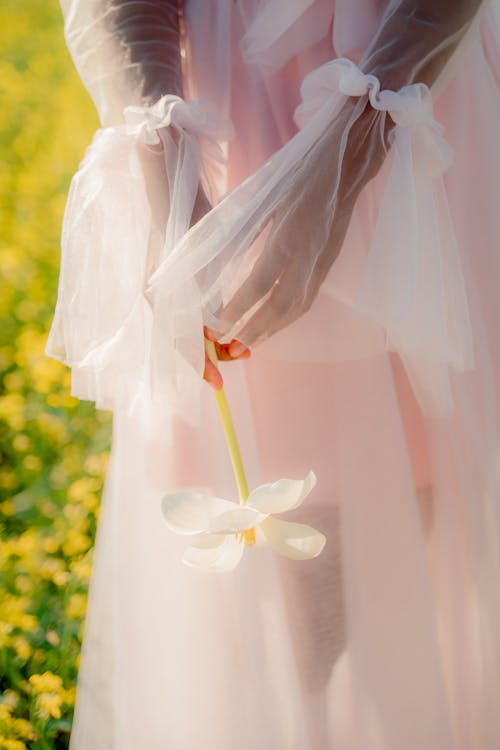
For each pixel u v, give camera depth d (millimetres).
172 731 1781
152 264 1594
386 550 1632
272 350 1622
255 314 1542
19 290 3648
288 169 1532
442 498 1704
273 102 1690
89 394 1756
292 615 1684
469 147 1736
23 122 4652
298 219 1518
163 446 1731
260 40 1620
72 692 2201
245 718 1747
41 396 3172
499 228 1726
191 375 1561
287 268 1522
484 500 1698
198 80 1760
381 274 1533
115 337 1630
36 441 3051
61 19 5316
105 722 1892
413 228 1525
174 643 1779
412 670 1622
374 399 1631
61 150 4289
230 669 1758
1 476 2955
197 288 1515
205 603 1760
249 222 1525
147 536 1791
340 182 1529
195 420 1615
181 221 1578
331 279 1613
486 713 1696
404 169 1536
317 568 1671
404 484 1634
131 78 1698
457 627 1708
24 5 5289
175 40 1730
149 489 1757
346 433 1645
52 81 4816
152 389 1553
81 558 2562
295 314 1547
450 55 1567
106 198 1668
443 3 1524
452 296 1603
